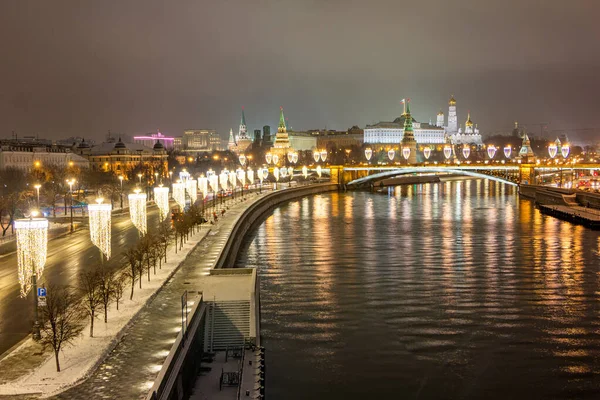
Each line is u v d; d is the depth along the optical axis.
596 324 88.12
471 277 114.94
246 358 63.72
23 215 152.00
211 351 67.00
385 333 84.00
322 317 90.25
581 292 104.75
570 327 86.88
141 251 81.88
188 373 57.56
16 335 61.97
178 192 134.62
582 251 141.50
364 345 79.69
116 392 49.94
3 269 91.62
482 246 148.50
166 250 106.06
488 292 104.31
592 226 177.62
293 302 97.94
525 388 68.88
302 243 152.62
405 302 98.19
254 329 67.38
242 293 77.75
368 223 192.12
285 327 86.19
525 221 196.75
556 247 146.88
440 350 78.44
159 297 76.38
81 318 62.00
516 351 78.31
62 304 63.12
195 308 66.81
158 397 47.19
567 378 71.06
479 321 89.12
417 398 66.44
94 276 68.94
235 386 58.19
